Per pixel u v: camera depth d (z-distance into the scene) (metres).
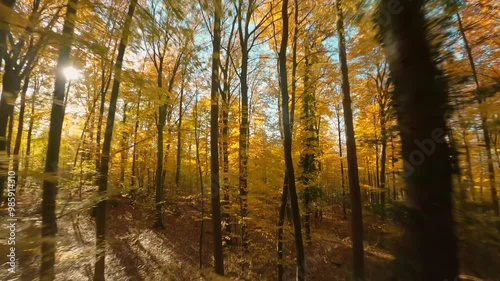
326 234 12.88
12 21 1.76
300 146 10.13
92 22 2.28
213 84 7.81
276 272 10.17
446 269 1.73
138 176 19.22
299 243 7.37
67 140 12.65
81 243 2.78
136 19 2.44
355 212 6.60
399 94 2.00
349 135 7.32
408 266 1.85
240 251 10.95
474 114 2.00
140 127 14.21
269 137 10.31
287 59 10.83
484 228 2.25
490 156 2.94
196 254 11.34
